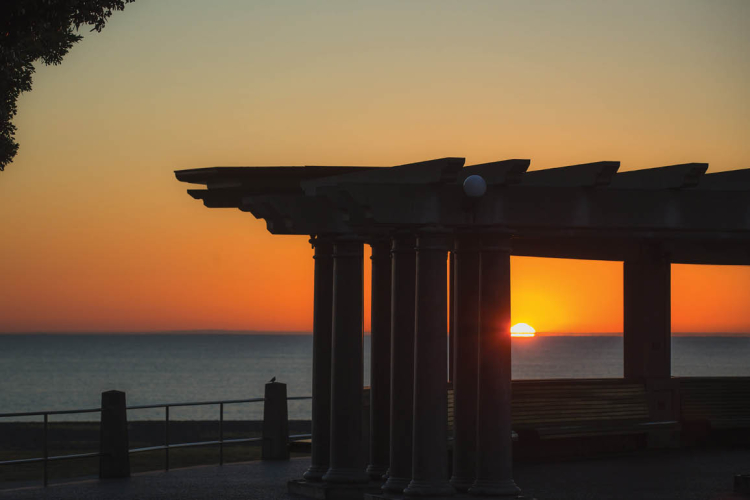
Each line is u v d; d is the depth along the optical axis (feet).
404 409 39.09
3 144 49.24
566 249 58.23
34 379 509.35
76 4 43.39
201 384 476.54
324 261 44.78
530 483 45.42
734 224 38.29
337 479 42.04
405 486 38.37
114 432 48.14
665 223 37.60
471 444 38.22
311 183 42.47
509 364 36.35
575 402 56.13
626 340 60.59
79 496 41.86
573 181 36.78
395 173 37.42
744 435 62.49
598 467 51.31
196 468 51.55
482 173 36.58
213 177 46.09
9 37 42.57
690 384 61.11
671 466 51.72
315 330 44.83
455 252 39.11
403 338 39.32
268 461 54.90
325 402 44.42
